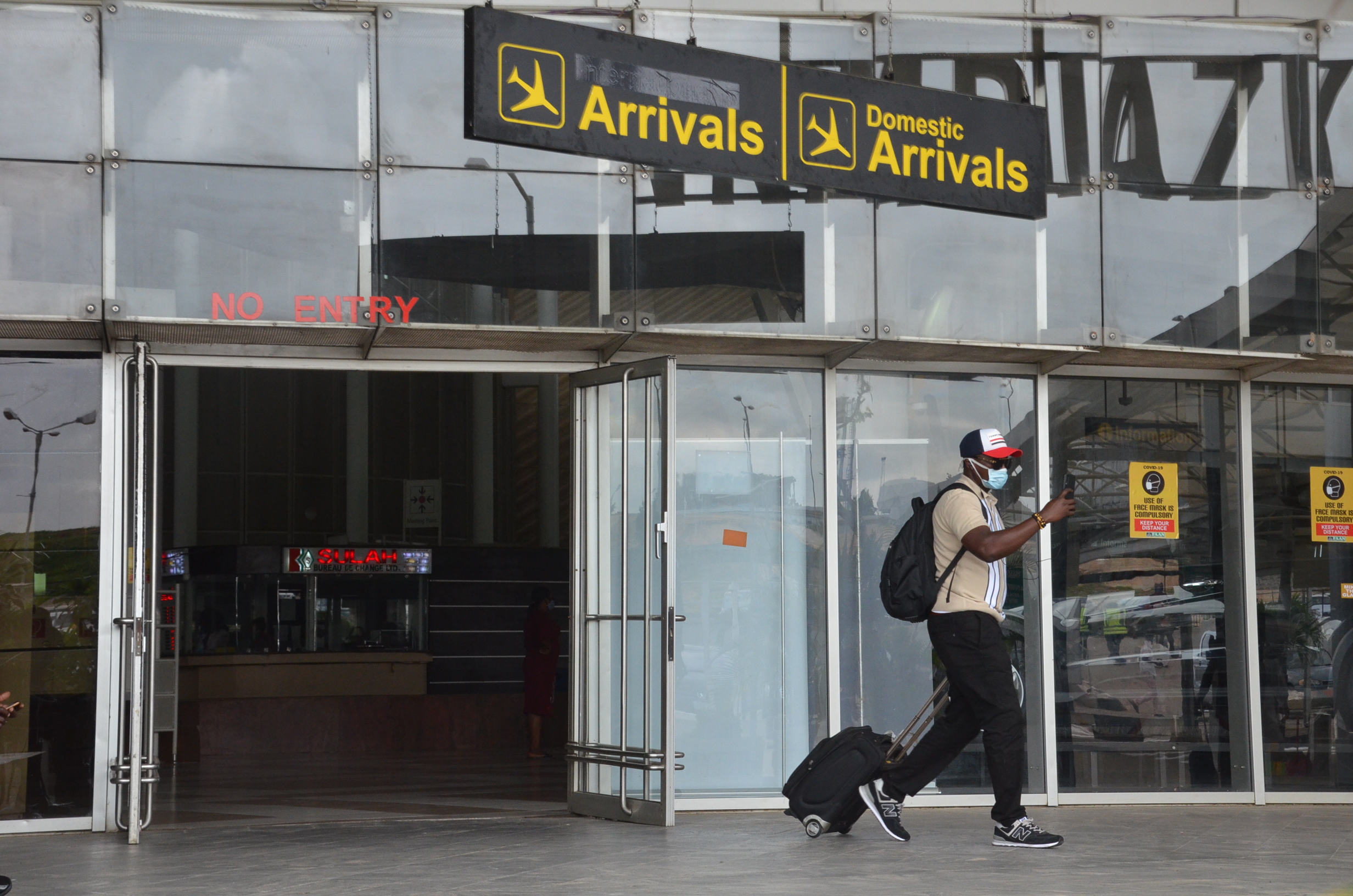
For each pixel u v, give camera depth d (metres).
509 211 8.18
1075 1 9.34
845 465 8.89
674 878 6.03
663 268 8.28
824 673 8.75
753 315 8.32
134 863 6.70
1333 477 9.48
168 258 7.86
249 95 8.05
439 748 16.80
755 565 8.75
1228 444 9.34
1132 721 9.02
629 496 8.36
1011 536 6.88
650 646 8.02
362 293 8.01
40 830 7.84
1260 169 9.02
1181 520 9.23
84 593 8.02
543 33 6.89
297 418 21.11
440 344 8.48
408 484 21.61
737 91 7.43
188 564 18.09
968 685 7.02
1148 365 9.20
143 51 7.97
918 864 6.44
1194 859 6.61
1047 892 5.64
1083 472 9.14
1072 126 8.80
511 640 19.53
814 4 8.96
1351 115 9.16
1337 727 9.26
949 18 8.77
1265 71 9.10
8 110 7.81
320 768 13.59
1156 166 8.89
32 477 8.04
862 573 8.84
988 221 8.60
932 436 9.00
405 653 17.84
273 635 18.03
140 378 7.57
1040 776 8.85
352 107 8.12
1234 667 9.18
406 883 5.95
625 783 8.12
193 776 12.63
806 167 7.63
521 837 7.47
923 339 8.45
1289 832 7.66
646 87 7.18
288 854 6.93
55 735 7.93
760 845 7.09
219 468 20.56
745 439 8.80
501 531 22.47
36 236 7.76
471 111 6.69
